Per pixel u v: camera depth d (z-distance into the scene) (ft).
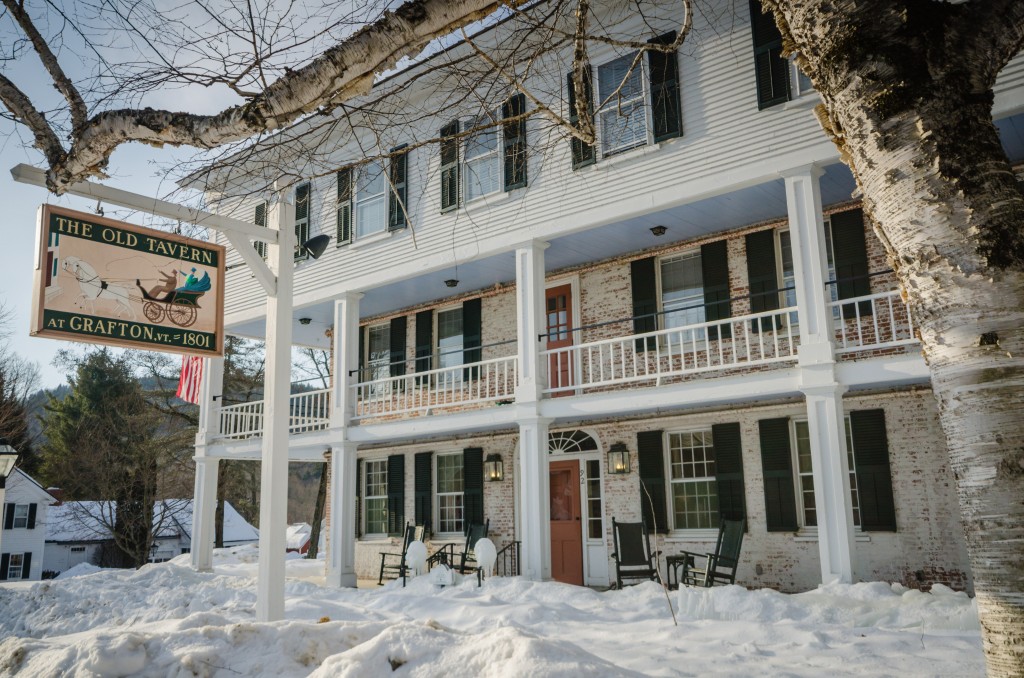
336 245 51.47
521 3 13.23
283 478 24.22
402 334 57.21
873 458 36.91
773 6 11.42
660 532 42.55
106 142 16.37
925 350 9.45
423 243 46.60
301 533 114.52
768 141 34.73
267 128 14.82
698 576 40.68
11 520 118.21
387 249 48.62
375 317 59.77
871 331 37.40
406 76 38.11
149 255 22.70
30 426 128.47
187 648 15.55
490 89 18.06
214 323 23.75
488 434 51.37
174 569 48.67
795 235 33.37
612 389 45.24
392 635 14.30
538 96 40.81
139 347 22.25
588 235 41.88
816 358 32.09
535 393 39.68
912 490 35.99
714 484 41.98
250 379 105.81
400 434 45.47
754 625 24.67
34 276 20.71
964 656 19.83
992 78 9.73
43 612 38.34
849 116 9.99
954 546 34.63
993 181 9.06
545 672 12.09
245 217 57.16
